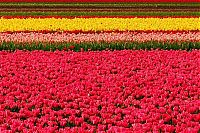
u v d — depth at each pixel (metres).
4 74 21.98
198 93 19.56
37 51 26.22
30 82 20.75
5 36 30.25
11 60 24.11
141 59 24.97
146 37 30.31
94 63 24.11
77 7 47.22
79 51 27.23
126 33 32.09
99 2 51.88
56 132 14.95
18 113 16.88
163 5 49.44
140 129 14.97
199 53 26.09
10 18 37.53
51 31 33.06
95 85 20.53
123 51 26.33
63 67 23.17
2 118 16.33
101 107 17.94
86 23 35.66
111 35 31.02
